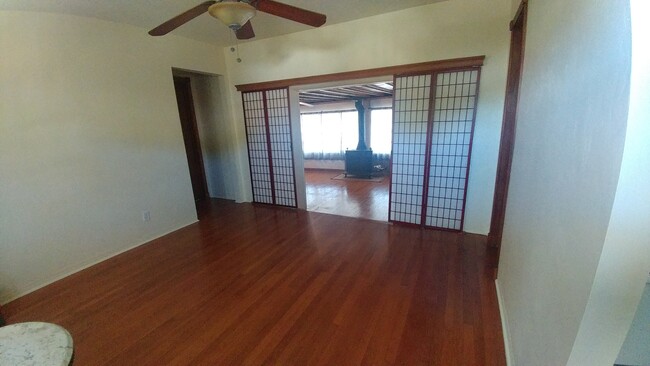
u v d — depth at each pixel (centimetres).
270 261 268
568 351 79
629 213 62
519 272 148
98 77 271
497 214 273
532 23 156
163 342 172
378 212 414
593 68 76
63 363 85
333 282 229
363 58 326
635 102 57
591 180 74
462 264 250
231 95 436
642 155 58
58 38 242
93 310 205
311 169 860
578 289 77
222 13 151
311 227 352
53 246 247
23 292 229
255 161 453
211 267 261
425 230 330
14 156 222
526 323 127
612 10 66
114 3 242
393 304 199
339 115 803
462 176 305
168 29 189
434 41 287
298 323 184
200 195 501
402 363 151
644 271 64
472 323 179
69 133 253
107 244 287
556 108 106
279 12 172
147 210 324
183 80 449
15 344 92
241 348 165
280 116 409
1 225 217
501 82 269
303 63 366
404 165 335
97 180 276
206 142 487
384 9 291
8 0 205
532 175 135
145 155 319
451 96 292
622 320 69
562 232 92
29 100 228
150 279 244
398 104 321
